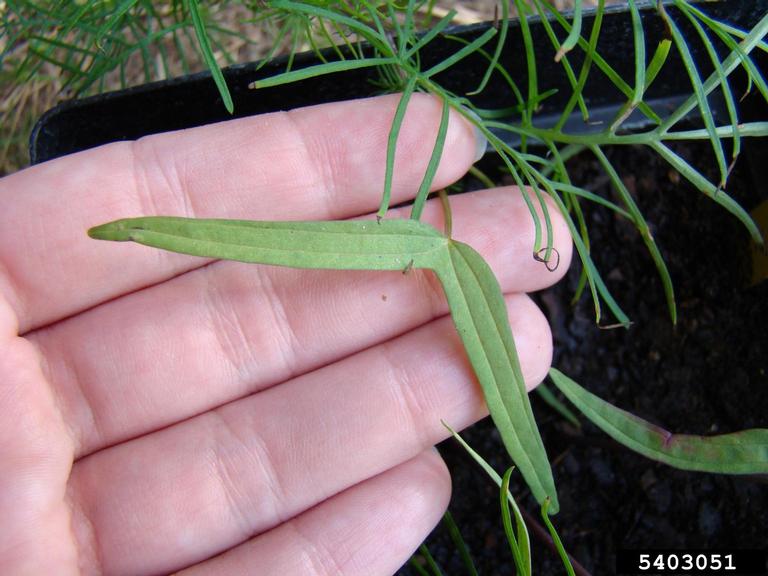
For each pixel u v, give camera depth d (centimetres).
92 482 13
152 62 18
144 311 13
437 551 15
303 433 12
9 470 11
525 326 12
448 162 13
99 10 15
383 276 13
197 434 13
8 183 13
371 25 15
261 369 13
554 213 13
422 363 12
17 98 19
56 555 11
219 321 13
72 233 13
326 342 13
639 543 14
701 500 15
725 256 15
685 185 16
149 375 13
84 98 15
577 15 10
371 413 12
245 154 13
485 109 16
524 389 11
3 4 19
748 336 15
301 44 18
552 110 16
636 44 10
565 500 15
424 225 11
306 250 10
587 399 12
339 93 16
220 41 20
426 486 13
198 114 16
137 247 13
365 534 12
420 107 13
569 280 16
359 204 13
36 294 13
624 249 16
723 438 11
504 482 10
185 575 13
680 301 16
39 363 13
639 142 12
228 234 10
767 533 14
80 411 13
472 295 11
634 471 15
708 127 11
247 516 13
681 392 15
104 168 13
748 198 15
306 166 13
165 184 13
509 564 15
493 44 15
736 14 14
